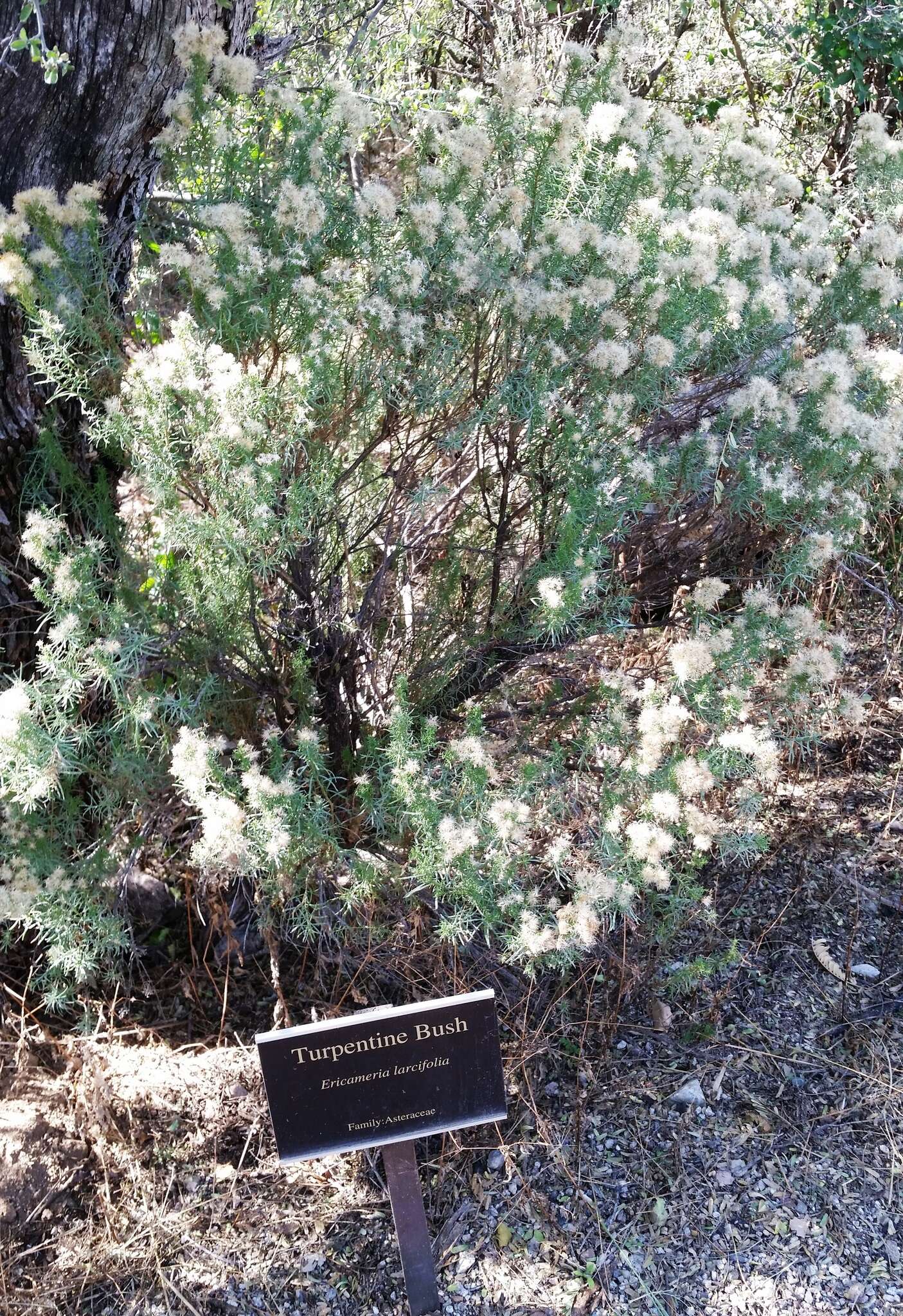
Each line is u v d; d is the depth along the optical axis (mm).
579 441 2258
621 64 2586
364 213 2242
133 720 2256
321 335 2135
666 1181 2127
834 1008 2445
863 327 2557
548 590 2043
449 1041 1869
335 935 2248
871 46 4105
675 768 2023
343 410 2301
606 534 2291
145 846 2555
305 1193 2156
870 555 3336
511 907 2041
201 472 2146
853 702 2424
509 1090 2277
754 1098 2266
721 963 2322
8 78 2066
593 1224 2068
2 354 2205
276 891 2125
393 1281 2004
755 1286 1957
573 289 2227
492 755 2434
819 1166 2143
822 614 3211
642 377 2268
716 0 4695
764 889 2727
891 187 3000
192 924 2658
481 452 2533
